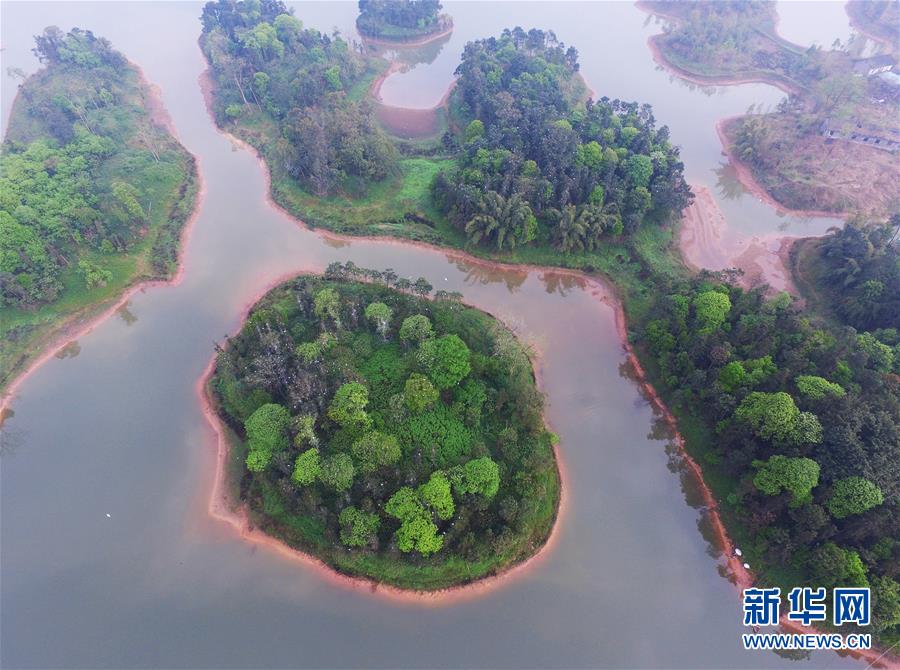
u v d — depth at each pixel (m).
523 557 63.06
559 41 183.25
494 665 56.38
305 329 80.19
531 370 81.75
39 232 95.19
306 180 112.94
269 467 65.62
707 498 69.31
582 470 72.81
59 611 60.00
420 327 75.56
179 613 59.44
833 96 137.50
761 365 71.06
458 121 136.38
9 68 142.75
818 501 58.81
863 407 62.50
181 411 78.19
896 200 117.06
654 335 81.06
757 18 184.12
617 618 59.94
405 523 57.50
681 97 156.50
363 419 66.00
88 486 70.62
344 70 148.75
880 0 190.12
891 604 53.31
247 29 160.62
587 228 98.50
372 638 57.69
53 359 85.88
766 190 121.69
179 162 121.81
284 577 61.47
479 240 101.88
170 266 99.62
